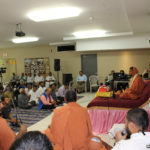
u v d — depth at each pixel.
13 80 9.45
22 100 5.64
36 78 9.66
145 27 5.59
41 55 10.22
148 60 8.29
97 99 3.77
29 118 4.59
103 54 9.06
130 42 7.64
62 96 6.50
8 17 4.49
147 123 1.23
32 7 3.82
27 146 0.55
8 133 1.48
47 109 5.46
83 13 4.32
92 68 9.34
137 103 3.41
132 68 3.92
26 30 6.03
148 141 1.11
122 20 5.06
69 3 3.65
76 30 6.29
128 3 3.30
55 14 4.31
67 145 1.74
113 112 3.51
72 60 9.66
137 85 3.65
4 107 3.55
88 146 1.84
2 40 7.98
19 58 10.75
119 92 4.31
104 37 7.48
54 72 10.01
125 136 1.33
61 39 8.12
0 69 9.45
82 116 1.85
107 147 2.03
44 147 0.57
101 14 4.44
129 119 1.26
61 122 1.78
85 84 8.89
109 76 7.99
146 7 3.55
